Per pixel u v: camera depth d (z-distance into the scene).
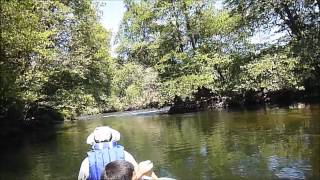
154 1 31.67
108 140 4.16
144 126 21.64
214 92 30.23
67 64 28.23
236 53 28.98
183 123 21.12
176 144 14.16
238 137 14.26
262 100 28.69
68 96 28.31
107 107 42.31
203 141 14.23
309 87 26.69
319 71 25.95
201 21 30.97
